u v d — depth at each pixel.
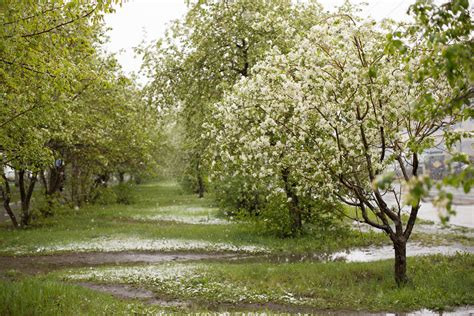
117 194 43.91
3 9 8.97
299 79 11.75
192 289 12.48
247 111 12.40
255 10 21.80
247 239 21.44
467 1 5.53
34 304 9.71
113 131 26.86
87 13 10.24
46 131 17.19
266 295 11.75
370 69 7.56
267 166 13.56
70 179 36.22
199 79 23.47
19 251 19.95
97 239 22.53
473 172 3.90
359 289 11.83
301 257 17.72
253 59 21.61
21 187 27.03
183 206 40.31
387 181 3.82
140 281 13.66
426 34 6.07
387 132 11.54
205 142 22.53
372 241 20.36
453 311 9.85
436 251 17.28
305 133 11.45
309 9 20.64
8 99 12.62
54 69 10.55
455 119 10.02
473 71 5.61
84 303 10.34
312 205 20.42
